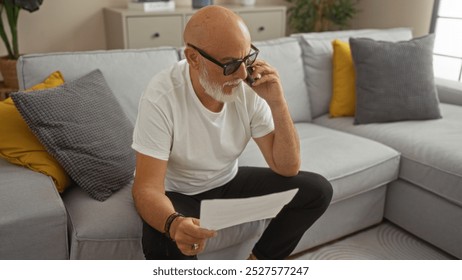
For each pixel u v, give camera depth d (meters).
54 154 1.33
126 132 1.50
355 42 2.13
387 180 1.86
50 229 1.18
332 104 2.28
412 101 2.09
